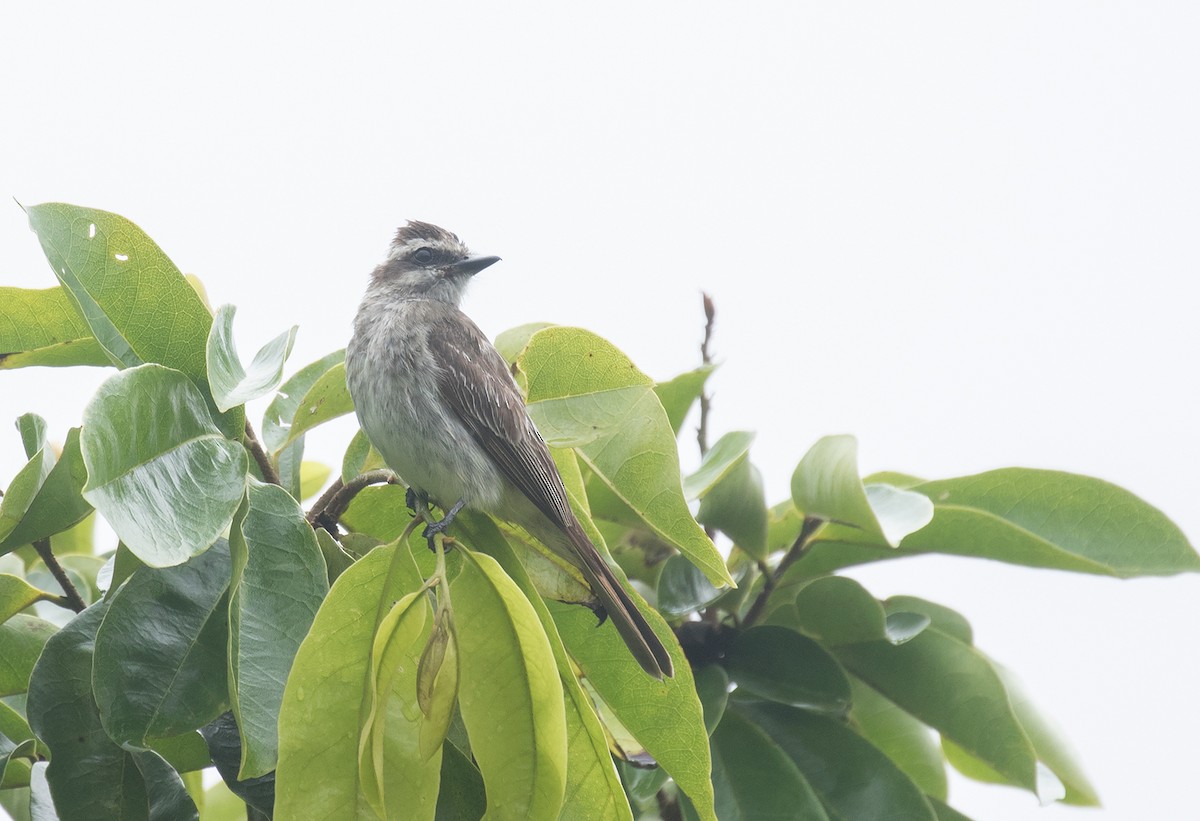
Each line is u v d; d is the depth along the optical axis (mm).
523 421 10586
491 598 7195
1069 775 10742
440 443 10609
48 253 8352
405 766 6918
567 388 9305
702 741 8516
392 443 10836
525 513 9898
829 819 9711
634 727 8656
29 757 8898
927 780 11148
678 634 10258
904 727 11180
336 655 6859
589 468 10406
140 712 7242
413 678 7129
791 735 10070
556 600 9180
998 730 9945
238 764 7996
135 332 8445
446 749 7738
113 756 7820
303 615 7273
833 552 10688
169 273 8492
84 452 6609
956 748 11195
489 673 7141
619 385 9281
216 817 11359
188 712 7297
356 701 6828
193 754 8000
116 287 8445
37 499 8039
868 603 10180
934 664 10219
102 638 7355
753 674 10047
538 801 7020
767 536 10477
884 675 10305
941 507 10352
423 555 9258
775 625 10148
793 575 10781
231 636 6699
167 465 7289
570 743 7477
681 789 8641
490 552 8688
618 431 9211
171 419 7445
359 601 6992
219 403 7723
